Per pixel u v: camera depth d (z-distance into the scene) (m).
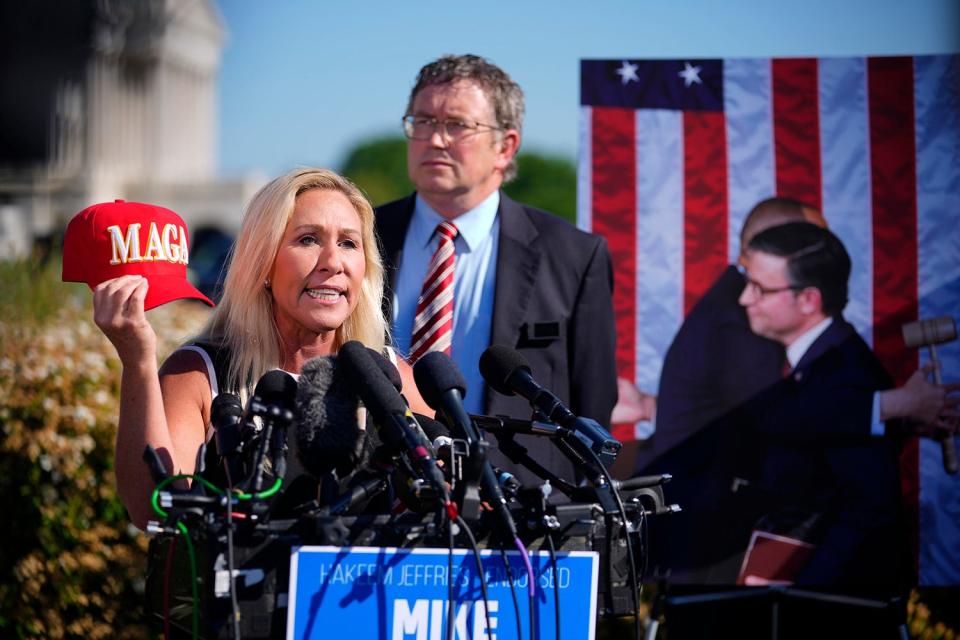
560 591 2.20
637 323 4.61
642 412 4.58
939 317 4.51
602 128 4.65
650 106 4.65
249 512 2.04
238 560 2.02
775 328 4.55
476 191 4.03
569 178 55.44
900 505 4.42
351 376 2.27
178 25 59.00
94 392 5.35
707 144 4.64
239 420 2.33
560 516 2.20
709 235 4.62
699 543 4.45
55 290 6.56
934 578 4.42
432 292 3.95
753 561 4.42
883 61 4.60
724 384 4.54
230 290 2.78
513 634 2.16
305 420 2.25
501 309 3.90
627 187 4.64
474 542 2.05
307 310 2.69
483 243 4.05
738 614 4.56
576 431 2.43
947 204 4.55
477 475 2.11
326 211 2.73
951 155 4.55
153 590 2.32
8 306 6.06
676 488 4.50
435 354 2.39
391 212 4.22
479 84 4.04
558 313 3.93
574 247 4.05
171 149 58.50
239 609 2.02
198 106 62.28
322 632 2.04
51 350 5.37
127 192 45.72
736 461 4.50
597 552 2.23
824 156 4.61
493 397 3.83
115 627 5.26
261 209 2.74
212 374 2.68
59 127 47.91
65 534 5.14
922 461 4.46
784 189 4.62
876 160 4.59
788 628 4.51
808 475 4.46
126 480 2.37
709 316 4.59
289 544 2.05
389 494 2.54
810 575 4.40
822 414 4.48
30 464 5.13
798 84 4.62
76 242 2.62
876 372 4.50
